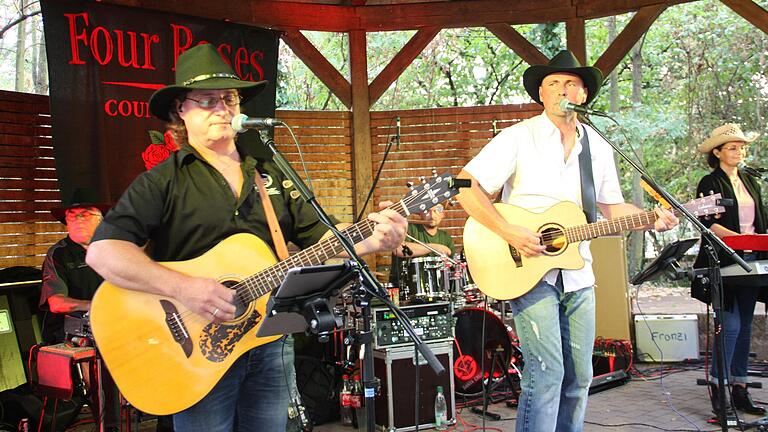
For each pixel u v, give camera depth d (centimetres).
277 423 259
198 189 252
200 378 246
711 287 373
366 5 683
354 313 494
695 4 1424
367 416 249
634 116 1365
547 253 343
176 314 250
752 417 483
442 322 502
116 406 432
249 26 639
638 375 628
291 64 1376
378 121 698
